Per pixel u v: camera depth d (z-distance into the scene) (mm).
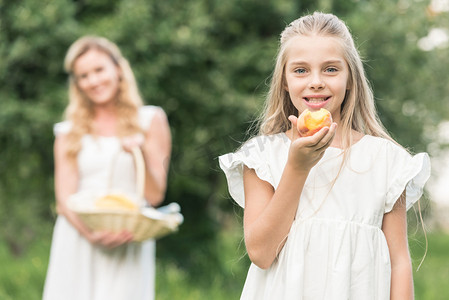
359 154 3172
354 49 3217
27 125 8508
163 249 9852
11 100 8461
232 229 12805
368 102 3279
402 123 9383
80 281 5391
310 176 3133
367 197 3113
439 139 9867
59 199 5473
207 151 9445
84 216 5211
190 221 10008
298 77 3135
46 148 9203
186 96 8938
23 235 10727
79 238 5406
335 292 3008
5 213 9852
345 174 3133
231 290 9359
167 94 8961
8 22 8383
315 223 3070
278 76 3285
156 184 5594
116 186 5422
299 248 3051
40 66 8617
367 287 3037
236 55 8797
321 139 2824
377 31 8602
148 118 5648
